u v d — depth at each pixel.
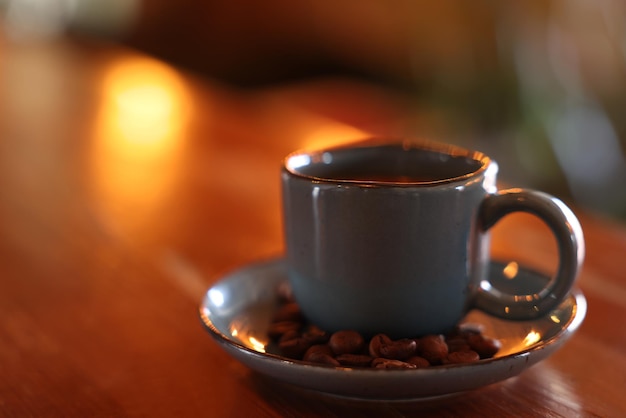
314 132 0.77
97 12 2.24
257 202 0.55
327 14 1.80
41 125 0.82
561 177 1.27
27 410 0.33
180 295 0.42
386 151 0.37
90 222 0.52
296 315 0.36
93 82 1.03
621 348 0.36
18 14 2.39
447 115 1.38
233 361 0.36
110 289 0.42
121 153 0.70
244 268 0.39
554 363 0.35
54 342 0.37
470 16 1.43
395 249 0.33
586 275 0.43
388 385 0.30
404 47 1.64
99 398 0.33
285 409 0.32
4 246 0.48
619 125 1.36
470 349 0.33
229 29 1.80
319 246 0.34
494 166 0.34
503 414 0.32
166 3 1.96
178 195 0.57
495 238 0.48
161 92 0.97
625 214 1.24
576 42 1.40
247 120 0.82
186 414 0.32
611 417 0.31
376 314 0.33
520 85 1.36
